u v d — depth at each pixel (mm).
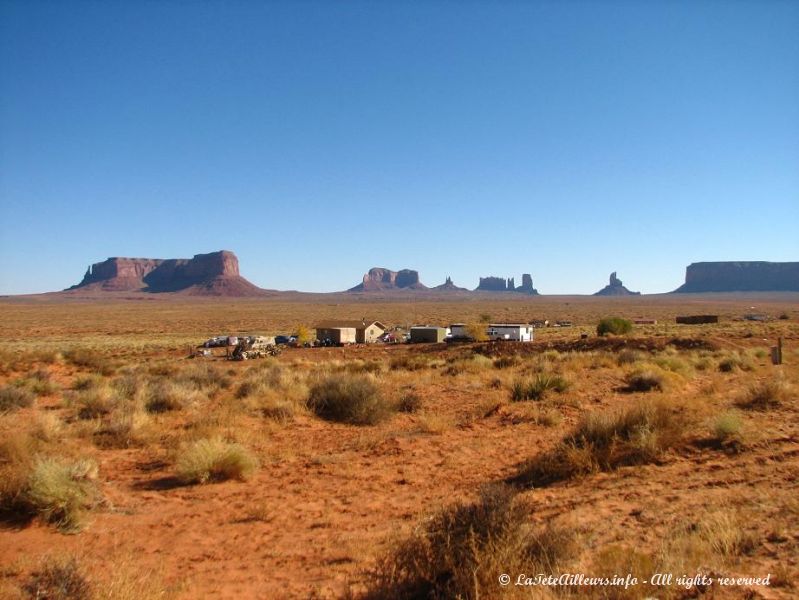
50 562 6844
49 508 8992
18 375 36062
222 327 137625
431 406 20781
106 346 79375
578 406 19172
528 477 11039
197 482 11680
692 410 15219
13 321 154125
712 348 47562
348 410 18531
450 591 5527
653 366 27906
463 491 10500
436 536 6234
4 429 15312
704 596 5090
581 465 10797
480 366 34531
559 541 6359
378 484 11367
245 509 9984
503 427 16500
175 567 7484
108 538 8578
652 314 162250
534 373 28984
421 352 57938
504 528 6078
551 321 138125
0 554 7809
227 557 7824
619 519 7777
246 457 12133
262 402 21094
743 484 9008
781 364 32531
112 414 17891
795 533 6402
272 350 65000
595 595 5289
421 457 13445
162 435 15969
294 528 9000
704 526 6891
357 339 79312
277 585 6762
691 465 10680
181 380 27812
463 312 189875
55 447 13422
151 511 9930
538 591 5336
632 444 11625
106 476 12109
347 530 8719
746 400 17047
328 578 6832
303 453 14156
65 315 183250
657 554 6121
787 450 11000
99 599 6066
